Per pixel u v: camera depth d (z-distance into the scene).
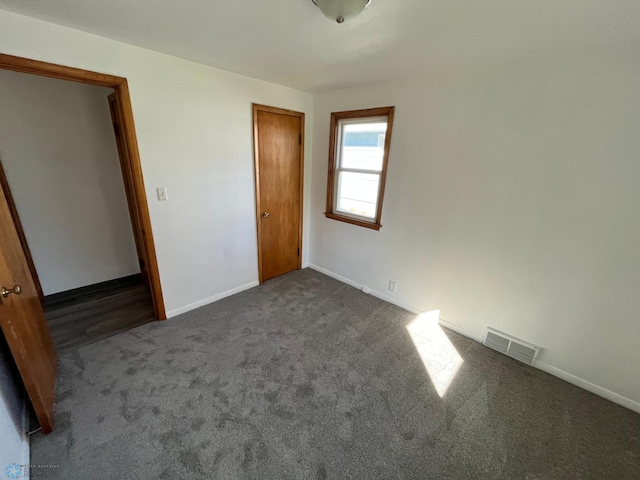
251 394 1.82
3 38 1.53
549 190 1.91
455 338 2.49
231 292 3.14
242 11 1.39
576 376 2.02
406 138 2.56
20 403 1.57
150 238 2.36
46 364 1.73
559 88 1.77
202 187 2.59
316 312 2.84
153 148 2.22
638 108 1.56
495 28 1.46
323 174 3.44
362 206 3.21
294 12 1.39
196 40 1.80
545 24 1.38
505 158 2.05
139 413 1.66
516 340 2.23
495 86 2.00
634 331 1.77
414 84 2.41
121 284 3.32
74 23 1.62
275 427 1.60
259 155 2.98
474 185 2.24
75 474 1.34
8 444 1.26
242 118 2.72
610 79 1.60
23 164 2.57
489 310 2.36
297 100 3.14
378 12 1.34
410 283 2.86
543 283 2.05
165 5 1.36
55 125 2.68
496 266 2.25
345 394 1.85
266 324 2.60
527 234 2.05
